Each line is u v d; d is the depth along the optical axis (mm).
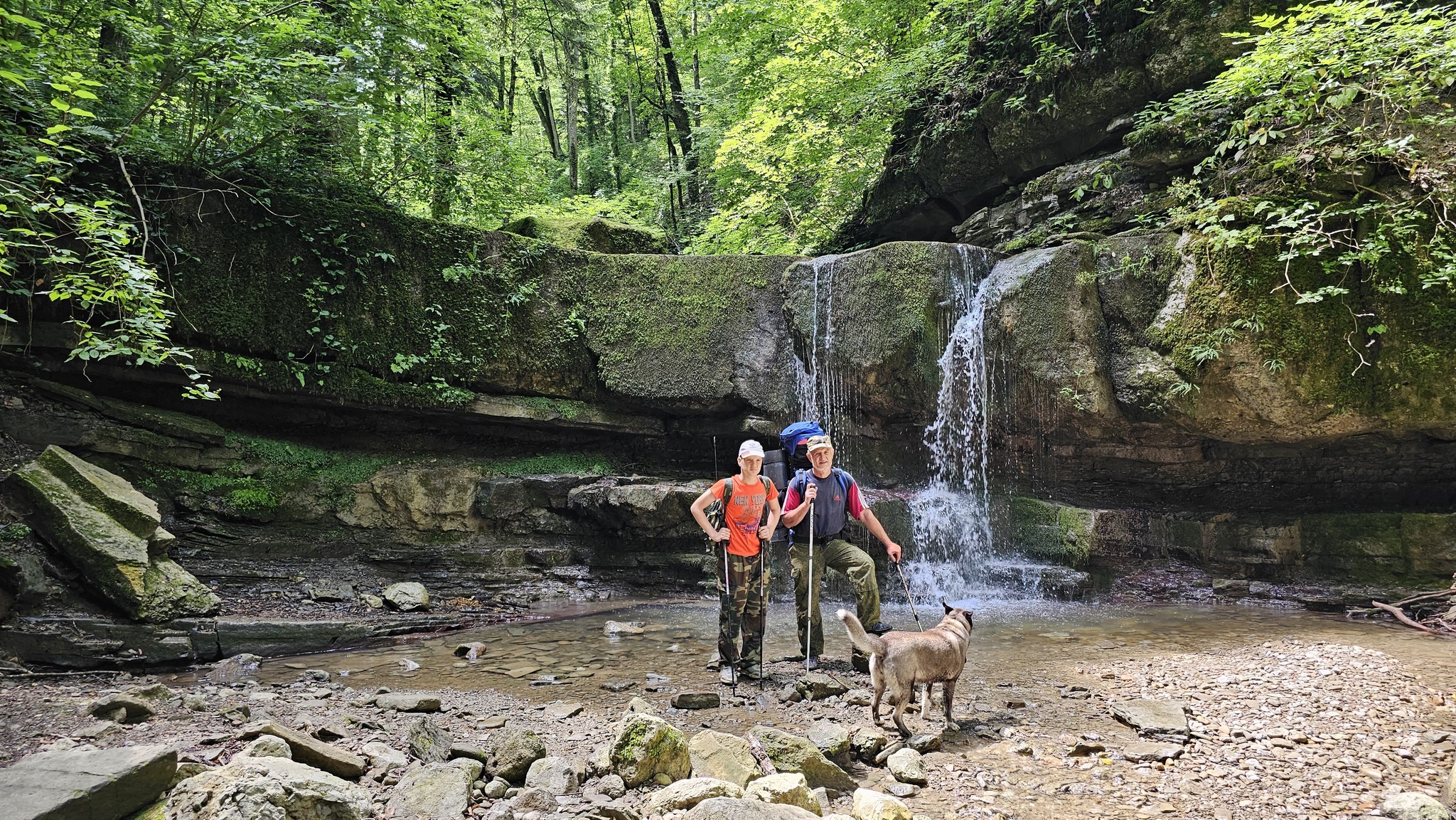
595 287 9922
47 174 6875
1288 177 8094
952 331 9328
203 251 8164
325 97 8781
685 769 3453
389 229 9055
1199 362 8156
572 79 20531
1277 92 7875
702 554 8836
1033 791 3482
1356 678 5004
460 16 11078
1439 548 7605
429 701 4551
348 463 8961
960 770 3709
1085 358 8758
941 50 12805
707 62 21172
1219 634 6637
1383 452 8508
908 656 4086
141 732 3723
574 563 9102
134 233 7680
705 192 21531
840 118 14617
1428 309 7398
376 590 7953
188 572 7316
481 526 8992
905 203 12734
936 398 9250
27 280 7199
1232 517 9164
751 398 9633
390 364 9000
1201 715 4473
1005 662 5742
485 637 6801
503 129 13609
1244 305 7871
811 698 4852
